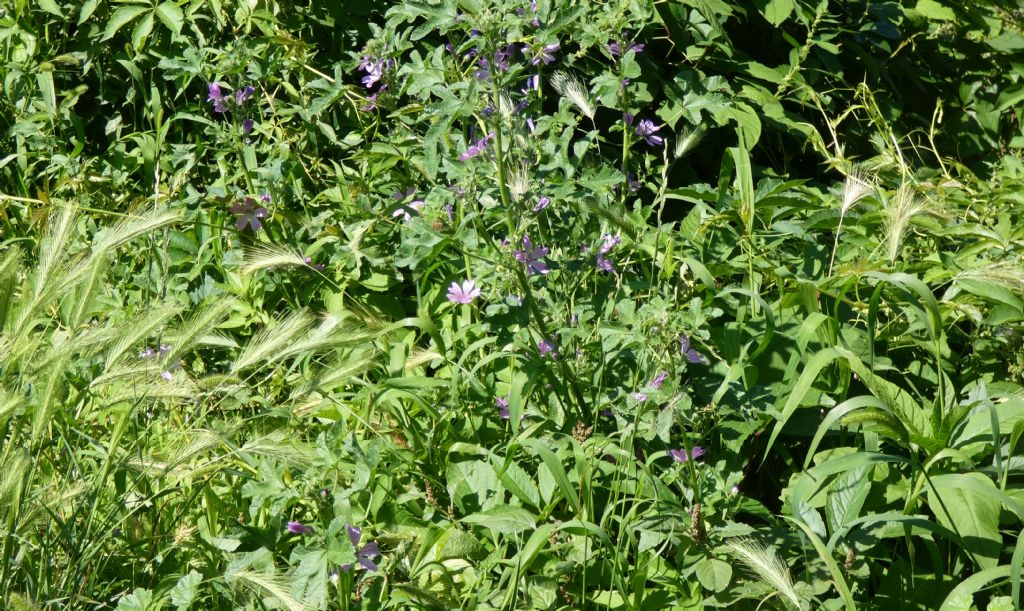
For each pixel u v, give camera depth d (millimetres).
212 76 2484
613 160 2523
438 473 2090
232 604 1938
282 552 2004
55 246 1972
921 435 1972
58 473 2025
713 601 1952
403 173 2449
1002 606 1819
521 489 2037
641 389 1996
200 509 2068
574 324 2148
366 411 2119
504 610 1933
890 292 2199
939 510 1965
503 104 2125
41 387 1930
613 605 1951
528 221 2098
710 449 2121
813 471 1921
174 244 2373
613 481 1998
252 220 2307
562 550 1997
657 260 2227
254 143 2535
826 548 1907
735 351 2146
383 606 1915
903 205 2098
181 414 2166
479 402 2154
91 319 2297
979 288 2184
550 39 2188
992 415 1915
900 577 1983
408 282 2412
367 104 2506
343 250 2291
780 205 2307
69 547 1907
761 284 2279
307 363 2209
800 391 1963
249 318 2309
